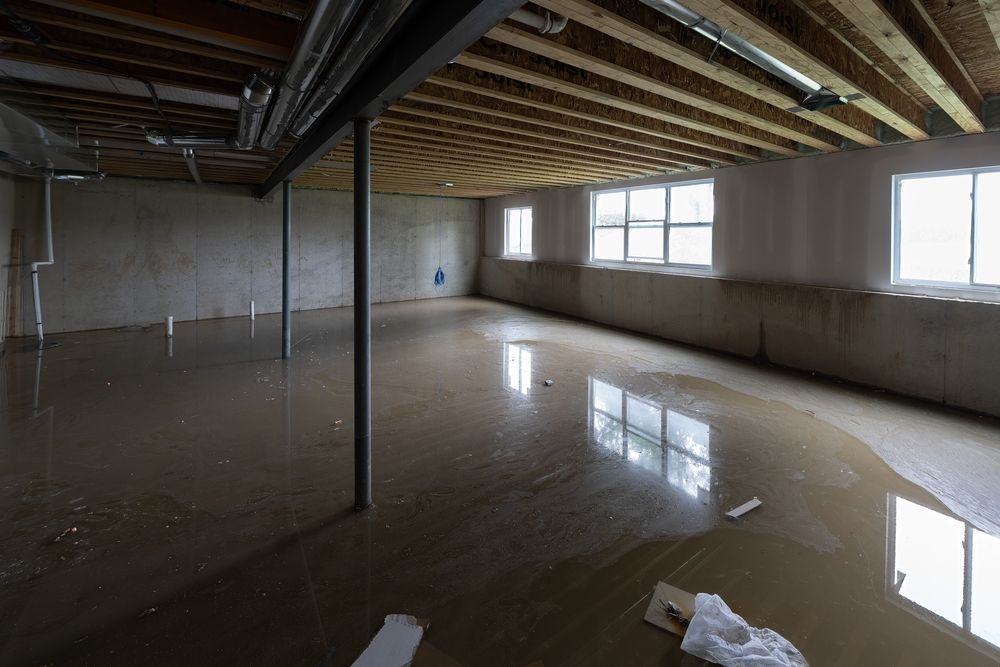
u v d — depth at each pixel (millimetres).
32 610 2039
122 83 3223
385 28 1929
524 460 3453
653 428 4047
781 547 2461
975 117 4062
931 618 1990
